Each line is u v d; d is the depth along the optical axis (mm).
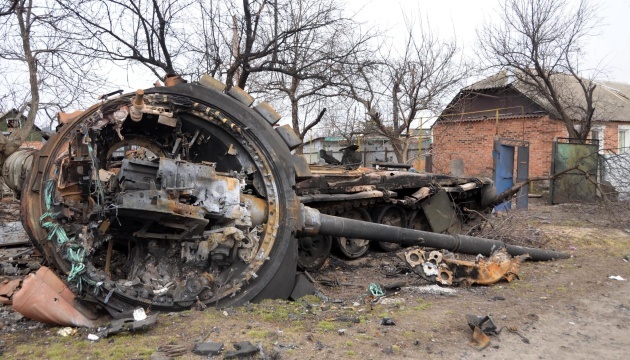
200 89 6328
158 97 6062
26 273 6559
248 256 5863
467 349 4520
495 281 7055
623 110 26141
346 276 8281
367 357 4176
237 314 5219
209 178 5703
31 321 4973
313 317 5285
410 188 10914
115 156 8180
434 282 7008
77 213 5520
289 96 16125
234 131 6340
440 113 19594
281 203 6223
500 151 16156
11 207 13203
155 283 5621
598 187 15234
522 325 5254
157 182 5473
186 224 5551
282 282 6043
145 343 4246
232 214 5797
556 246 10477
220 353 4055
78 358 3908
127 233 5805
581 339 4926
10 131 11445
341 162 11727
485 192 12500
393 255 10133
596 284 7137
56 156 5465
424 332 4859
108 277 5258
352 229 7152
